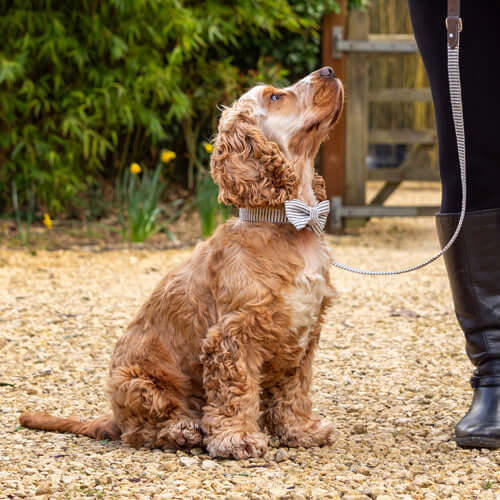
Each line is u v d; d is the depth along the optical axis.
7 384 3.40
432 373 3.48
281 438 2.64
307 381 2.64
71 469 2.33
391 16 9.12
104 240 7.46
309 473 2.28
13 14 7.43
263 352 2.45
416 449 2.49
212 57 9.15
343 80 7.95
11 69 7.08
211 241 2.62
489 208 2.59
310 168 2.69
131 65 7.75
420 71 9.97
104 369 3.64
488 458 2.35
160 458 2.46
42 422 2.81
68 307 4.80
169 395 2.58
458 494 2.05
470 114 2.57
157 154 9.38
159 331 2.63
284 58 8.96
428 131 8.08
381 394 3.19
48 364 3.71
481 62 2.54
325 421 2.66
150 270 6.05
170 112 8.00
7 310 4.70
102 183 9.10
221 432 2.45
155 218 7.80
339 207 8.12
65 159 8.02
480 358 2.61
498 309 2.60
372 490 2.06
